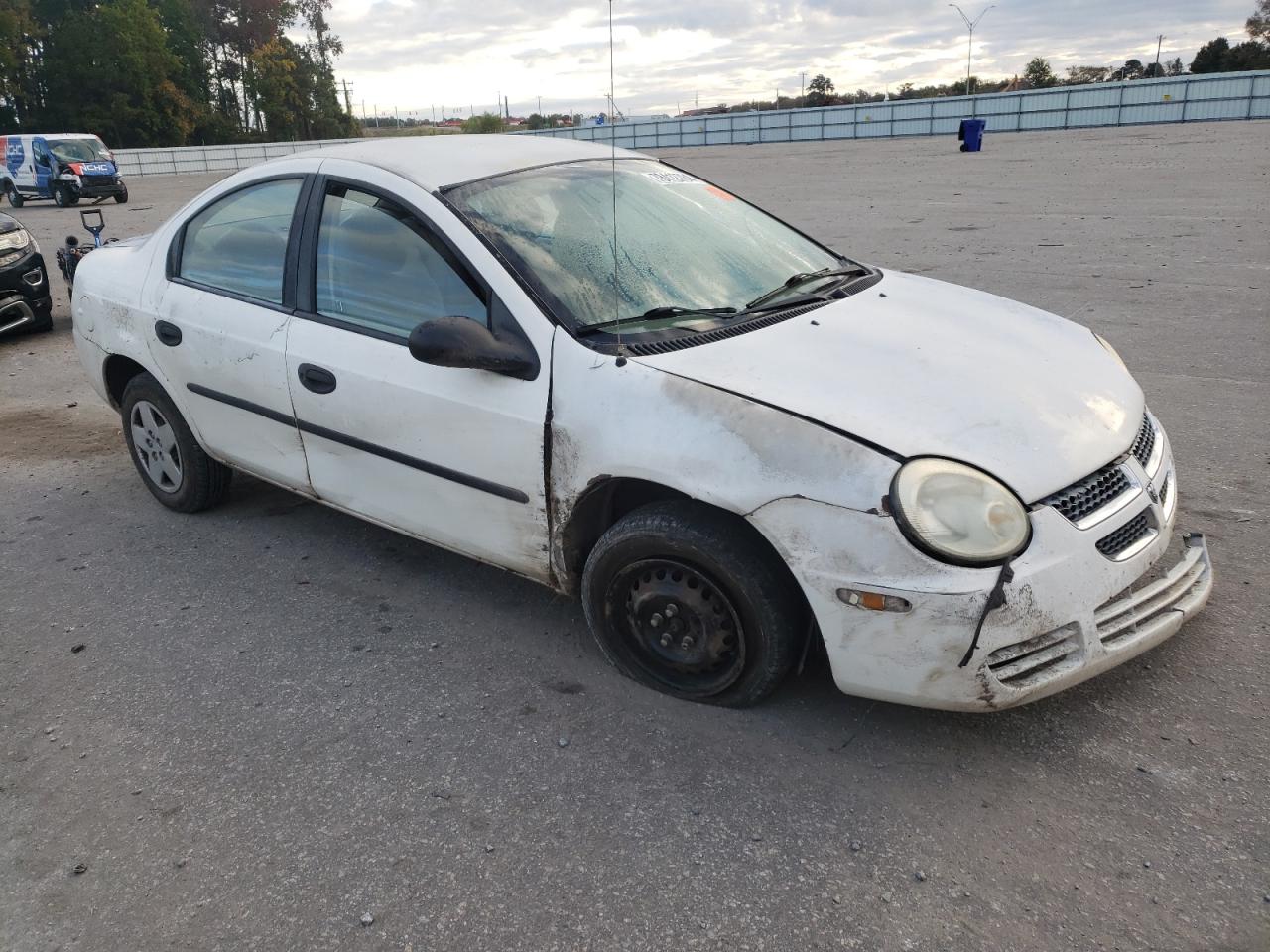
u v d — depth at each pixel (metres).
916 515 2.34
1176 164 19.64
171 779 2.73
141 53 60.81
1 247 8.06
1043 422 2.61
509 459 2.96
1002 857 2.28
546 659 3.22
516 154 3.62
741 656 2.73
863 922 2.12
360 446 3.39
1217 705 2.75
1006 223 12.44
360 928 2.20
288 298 3.60
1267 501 4.01
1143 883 2.18
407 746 2.82
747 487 2.49
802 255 3.72
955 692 2.41
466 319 2.84
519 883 2.29
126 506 4.71
